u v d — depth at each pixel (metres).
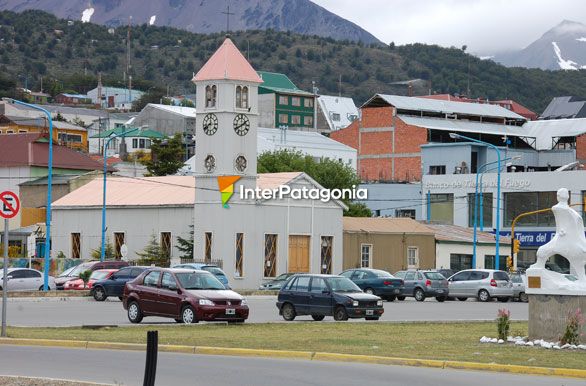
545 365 30.44
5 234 38.28
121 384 25.44
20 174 121.19
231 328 43.88
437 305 71.44
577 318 35.72
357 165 164.88
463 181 127.56
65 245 100.81
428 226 111.75
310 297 51.66
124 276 67.69
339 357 32.31
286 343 36.44
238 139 90.12
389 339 39.00
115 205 97.12
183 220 92.88
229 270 89.00
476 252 111.50
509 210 124.50
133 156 174.12
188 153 179.00
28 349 34.94
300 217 93.69
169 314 46.66
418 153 156.62
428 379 27.83
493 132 158.00
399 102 162.50
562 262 119.19
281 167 126.06
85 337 37.97
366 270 75.62
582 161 158.00
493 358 32.16
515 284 80.25
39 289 77.75
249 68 91.56
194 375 28.06
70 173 124.06
